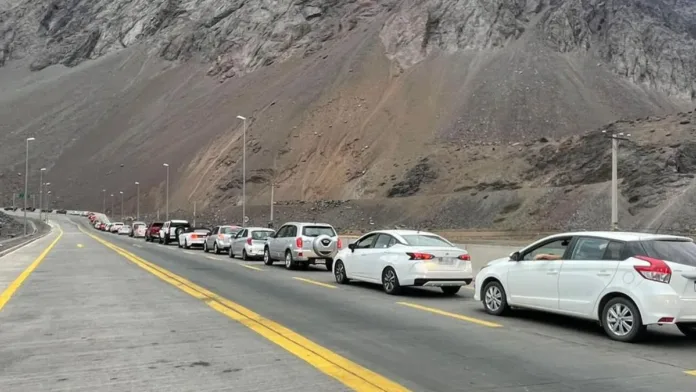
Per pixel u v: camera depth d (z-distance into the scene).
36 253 28.69
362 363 7.08
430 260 13.55
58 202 125.44
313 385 6.11
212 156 110.69
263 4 160.50
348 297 13.41
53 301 12.22
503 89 96.00
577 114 90.94
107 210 118.12
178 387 6.03
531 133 87.31
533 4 118.31
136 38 190.75
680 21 122.12
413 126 93.25
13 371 6.66
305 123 103.44
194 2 186.88
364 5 143.50
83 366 6.89
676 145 62.53
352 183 86.31
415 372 6.68
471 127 89.50
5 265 21.39
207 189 101.75
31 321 9.88
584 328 9.78
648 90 102.44
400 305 12.21
